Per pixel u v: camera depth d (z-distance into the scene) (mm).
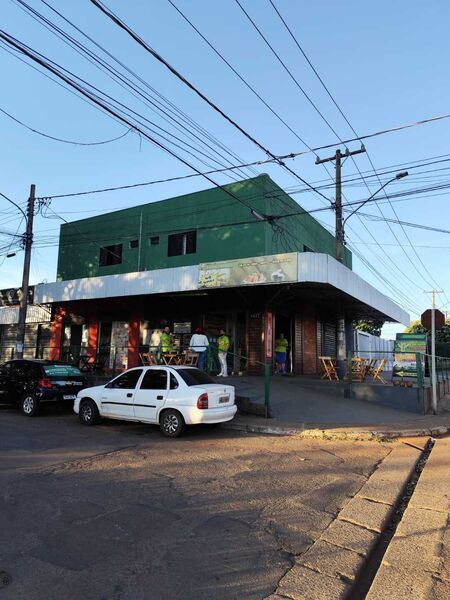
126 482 6832
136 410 10984
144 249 22422
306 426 11508
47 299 20484
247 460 8352
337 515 5727
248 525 5309
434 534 5105
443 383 19203
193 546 4715
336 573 4199
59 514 5516
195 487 6672
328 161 18906
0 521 5277
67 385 13711
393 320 25734
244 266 15016
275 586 3953
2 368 14719
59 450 8867
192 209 21047
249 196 19484
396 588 3943
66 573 4109
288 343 20766
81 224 25234
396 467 8141
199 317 20016
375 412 13789
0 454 8438
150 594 3789
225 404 10820
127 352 21672
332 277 14906
